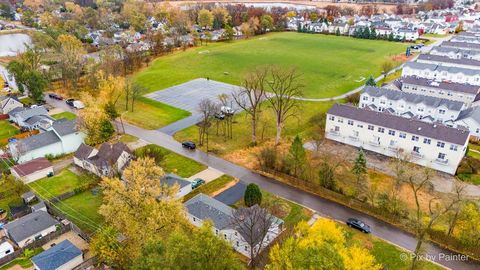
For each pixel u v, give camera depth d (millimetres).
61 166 72938
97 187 64062
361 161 61688
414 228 52156
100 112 79000
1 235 53594
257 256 46969
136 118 94312
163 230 43688
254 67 139000
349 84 120000
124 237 47312
